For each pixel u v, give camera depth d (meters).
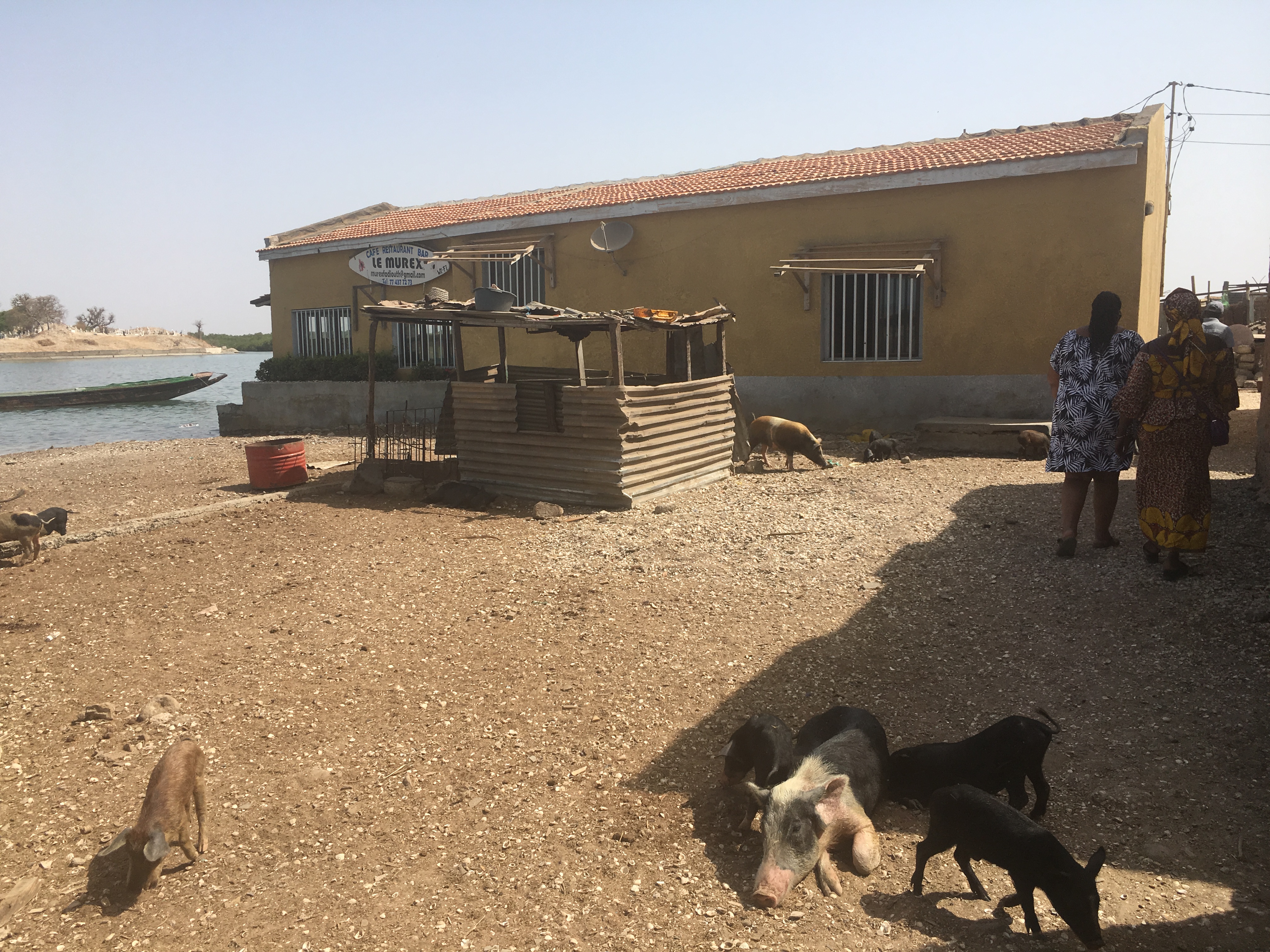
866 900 3.43
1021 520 8.54
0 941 3.38
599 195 20.22
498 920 3.41
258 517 10.38
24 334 160.25
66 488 13.35
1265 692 4.77
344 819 4.17
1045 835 3.10
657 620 6.54
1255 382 22.47
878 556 7.75
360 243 22.20
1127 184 13.50
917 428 14.12
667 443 10.70
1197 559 6.77
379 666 5.93
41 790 4.50
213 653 6.25
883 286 15.80
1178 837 3.70
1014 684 5.18
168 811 3.70
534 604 7.00
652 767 4.51
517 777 4.47
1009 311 14.65
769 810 3.53
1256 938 3.06
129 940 3.38
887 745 4.19
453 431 12.25
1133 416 6.35
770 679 5.43
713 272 17.48
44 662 6.11
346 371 21.77
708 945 3.21
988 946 3.13
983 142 16.78
